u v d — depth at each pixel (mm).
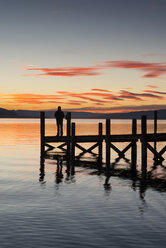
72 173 20531
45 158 28031
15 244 8992
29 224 10555
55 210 12109
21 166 23281
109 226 10398
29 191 15234
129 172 21156
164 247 8812
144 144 20281
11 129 90312
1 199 13688
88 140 24734
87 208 12414
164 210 12203
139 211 12055
